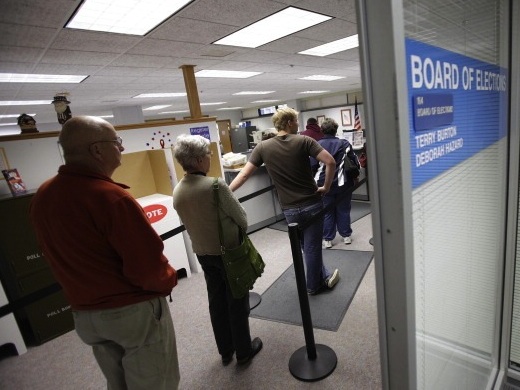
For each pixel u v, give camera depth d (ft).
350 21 11.34
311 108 44.57
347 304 6.91
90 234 3.26
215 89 24.58
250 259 4.93
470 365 3.54
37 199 3.40
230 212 4.69
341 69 22.62
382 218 1.90
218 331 5.46
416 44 1.82
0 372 6.41
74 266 3.38
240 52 13.88
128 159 9.53
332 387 4.86
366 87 1.72
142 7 8.18
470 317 3.35
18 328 6.86
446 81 2.22
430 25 1.97
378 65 1.66
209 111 46.47
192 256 9.78
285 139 6.36
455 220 2.64
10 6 6.98
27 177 7.95
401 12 1.59
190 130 10.82
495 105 3.21
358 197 14.87
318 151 6.22
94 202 3.21
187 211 4.78
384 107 1.70
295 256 4.70
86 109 27.14
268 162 6.53
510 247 4.03
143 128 9.80
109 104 26.02
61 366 6.39
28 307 7.08
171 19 9.09
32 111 23.93
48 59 11.26
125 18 8.74
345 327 6.19
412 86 1.80
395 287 1.97
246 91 28.66
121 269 3.50
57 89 16.81
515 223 3.98
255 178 12.53
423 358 2.39
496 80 3.18
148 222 3.56
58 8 7.45
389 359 2.18
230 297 5.19
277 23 10.71
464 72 2.50
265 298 7.65
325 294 7.41
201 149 4.77
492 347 4.25
